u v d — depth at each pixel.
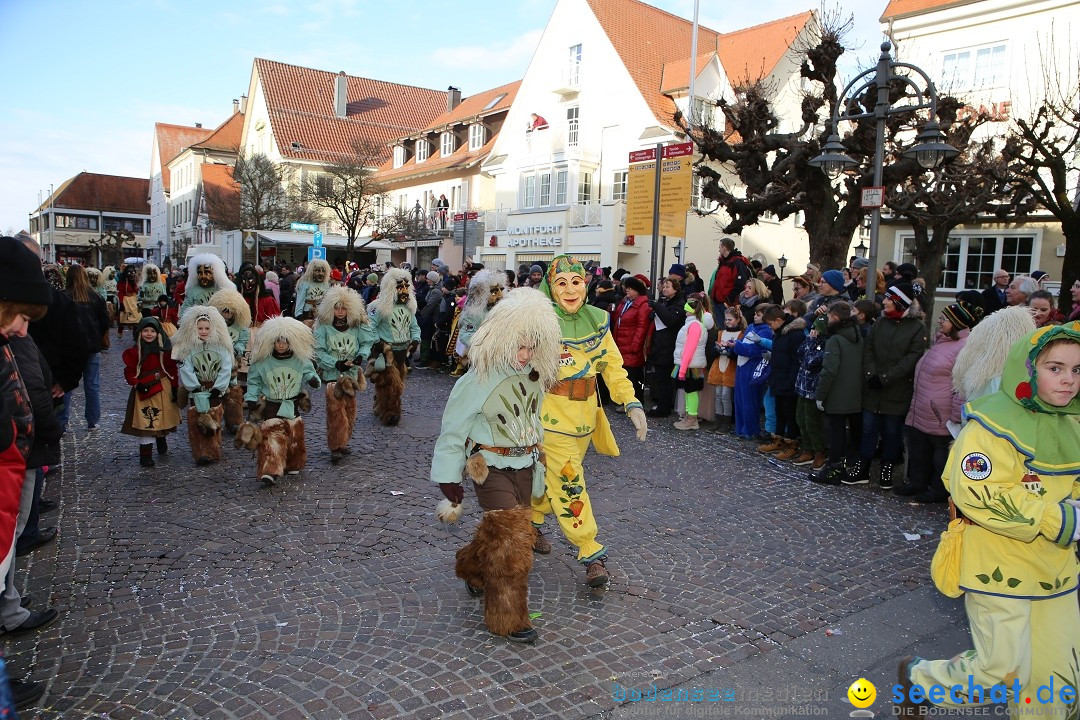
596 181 26.95
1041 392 2.46
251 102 49.91
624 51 26.27
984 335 3.83
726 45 28.89
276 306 11.02
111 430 8.18
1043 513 2.38
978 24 18.97
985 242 18.31
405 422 9.02
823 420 7.16
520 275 12.52
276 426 6.22
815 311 7.63
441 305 13.46
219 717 2.97
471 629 3.78
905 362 6.36
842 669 3.51
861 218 12.70
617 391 4.46
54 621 3.78
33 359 3.87
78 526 5.17
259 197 35.22
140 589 4.19
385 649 3.55
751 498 6.33
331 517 5.50
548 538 5.22
